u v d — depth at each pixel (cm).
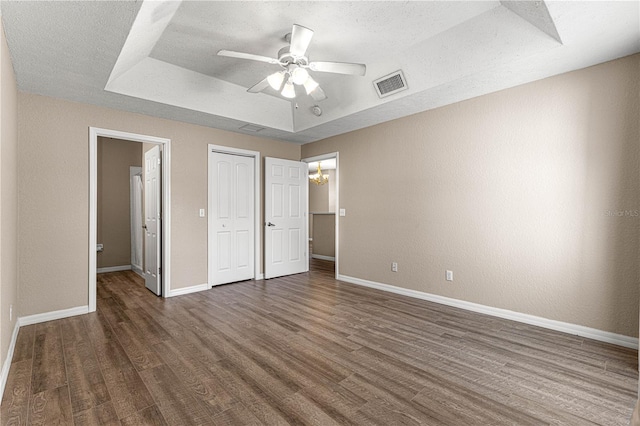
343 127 445
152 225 422
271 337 267
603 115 255
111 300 379
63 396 182
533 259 293
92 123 338
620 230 248
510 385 193
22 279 294
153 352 238
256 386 193
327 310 340
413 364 220
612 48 233
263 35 274
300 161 553
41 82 279
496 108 314
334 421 161
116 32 205
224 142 453
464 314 325
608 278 254
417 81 311
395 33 272
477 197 330
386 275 421
